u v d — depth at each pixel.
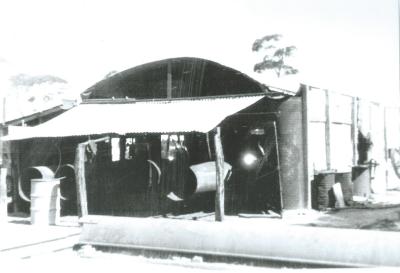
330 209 15.27
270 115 14.87
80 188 13.07
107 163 16.09
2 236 11.26
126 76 16.59
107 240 8.88
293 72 35.09
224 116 12.98
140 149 16.61
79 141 16.11
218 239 8.03
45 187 12.89
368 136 19.53
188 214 15.18
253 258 7.68
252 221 13.20
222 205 12.09
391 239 7.07
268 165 14.80
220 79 15.30
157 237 8.50
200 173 13.25
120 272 7.20
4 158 16.50
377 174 21.53
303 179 15.02
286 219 13.52
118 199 15.96
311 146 15.62
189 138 16.17
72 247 9.70
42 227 12.62
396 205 16.03
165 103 15.41
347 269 6.77
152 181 15.65
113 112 15.48
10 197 15.53
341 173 16.30
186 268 7.54
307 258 7.35
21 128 15.22
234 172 15.30
